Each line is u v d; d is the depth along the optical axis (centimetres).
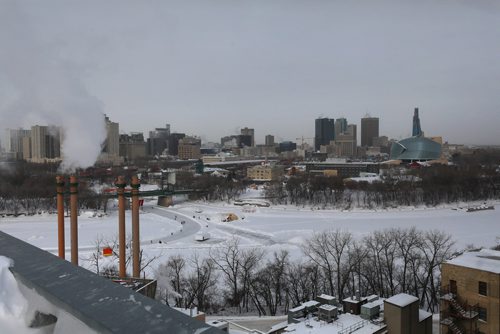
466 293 3859
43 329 445
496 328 3666
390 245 7756
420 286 6450
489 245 8981
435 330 4775
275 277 6269
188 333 347
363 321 3950
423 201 16338
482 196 17312
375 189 17325
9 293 485
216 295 6312
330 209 15338
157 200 18312
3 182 16238
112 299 409
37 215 14288
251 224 12781
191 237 11019
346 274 6253
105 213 14600
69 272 486
